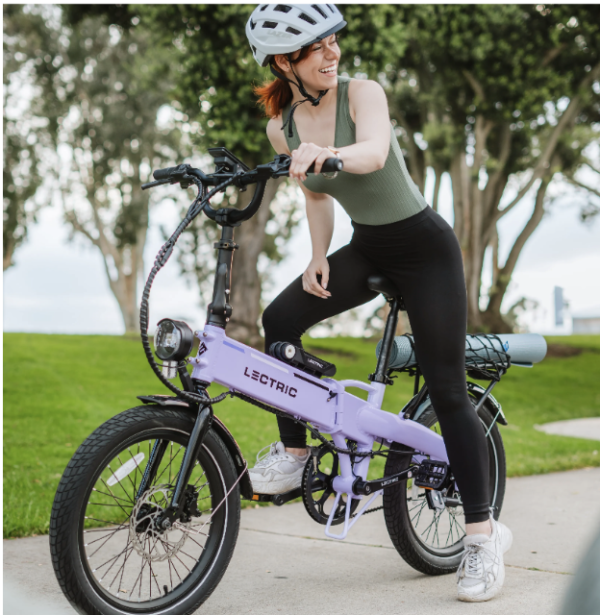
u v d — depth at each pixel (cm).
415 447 247
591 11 1241
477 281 1650
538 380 1358
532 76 1317
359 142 196
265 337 246
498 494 269
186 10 988
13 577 234
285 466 223
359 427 232
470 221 1628
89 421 700
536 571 246
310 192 244
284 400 214
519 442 639
